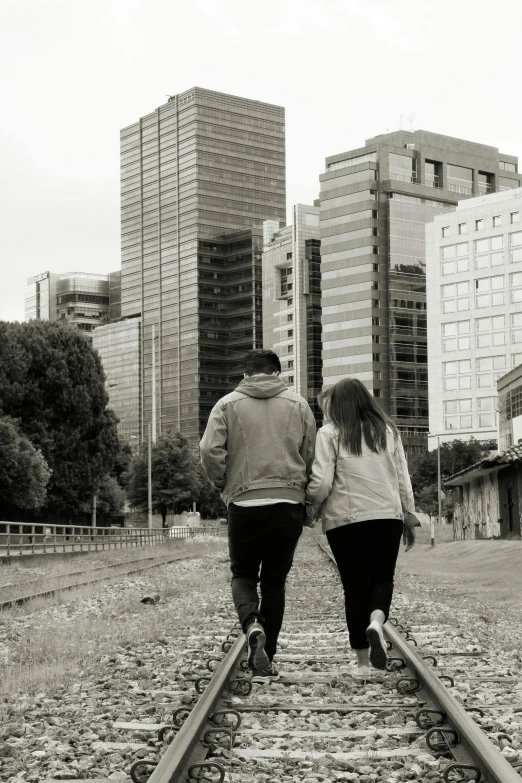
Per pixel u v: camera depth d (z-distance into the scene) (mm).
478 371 143875
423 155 181000
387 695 6730
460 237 146500
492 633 11656
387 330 172125
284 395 6395
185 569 27609
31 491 54844
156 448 111625
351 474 6551
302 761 5055
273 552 6438
